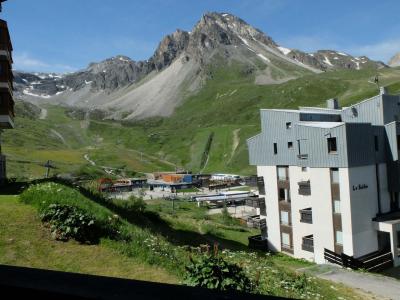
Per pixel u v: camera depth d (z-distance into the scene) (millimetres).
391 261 40719
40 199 21531
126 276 15781
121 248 18266
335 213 42188
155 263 17438
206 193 137250
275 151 50375
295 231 47781
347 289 25953
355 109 51000
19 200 22500
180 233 36531
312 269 37375
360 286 31453
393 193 45562
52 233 18250
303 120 48125
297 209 47562
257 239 51031
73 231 18344
